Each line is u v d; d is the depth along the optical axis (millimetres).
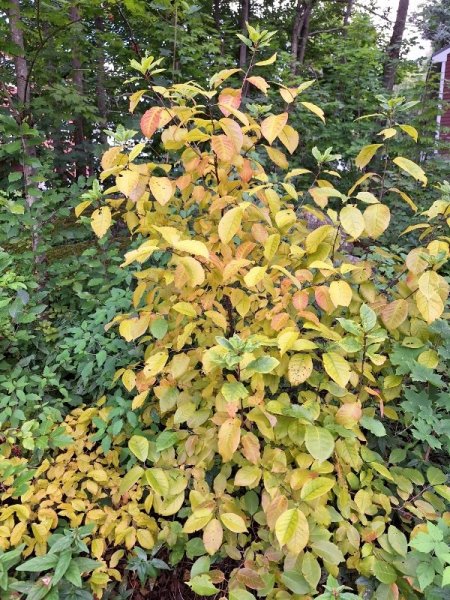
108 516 1631
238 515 1426
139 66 1648
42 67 4562
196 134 1433
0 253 2148
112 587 1616
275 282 1679
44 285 2922
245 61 7055
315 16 10328
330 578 1119
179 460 1583
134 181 1348
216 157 1604
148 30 5004
